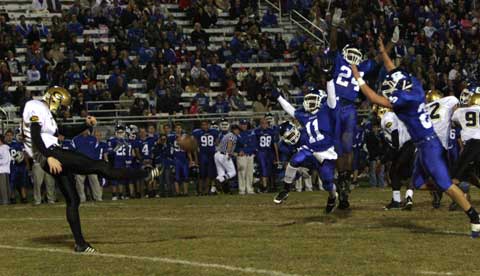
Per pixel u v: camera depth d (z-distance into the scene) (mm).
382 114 20250
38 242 14336
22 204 25359
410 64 36844
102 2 36312
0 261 12156
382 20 39000
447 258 11469
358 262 11234
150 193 27250
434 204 18469
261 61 37188
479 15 42406
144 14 35969
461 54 39344
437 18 41438
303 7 40781
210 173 28000
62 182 12797
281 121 31000
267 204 21266
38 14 36562
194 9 38375
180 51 35531
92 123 13641
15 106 30469
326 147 16250
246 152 27797
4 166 25703
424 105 13492
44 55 33000
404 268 10758
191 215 18609
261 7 41156
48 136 12703
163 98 31531
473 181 17750
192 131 28625
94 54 33906
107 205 22844
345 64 17453
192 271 10844
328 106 15969
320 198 22891
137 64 33500
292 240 13453
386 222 15789
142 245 13414
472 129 16797
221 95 32438
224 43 36844
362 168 29094
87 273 10961
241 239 13742
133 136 27578
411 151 18016
